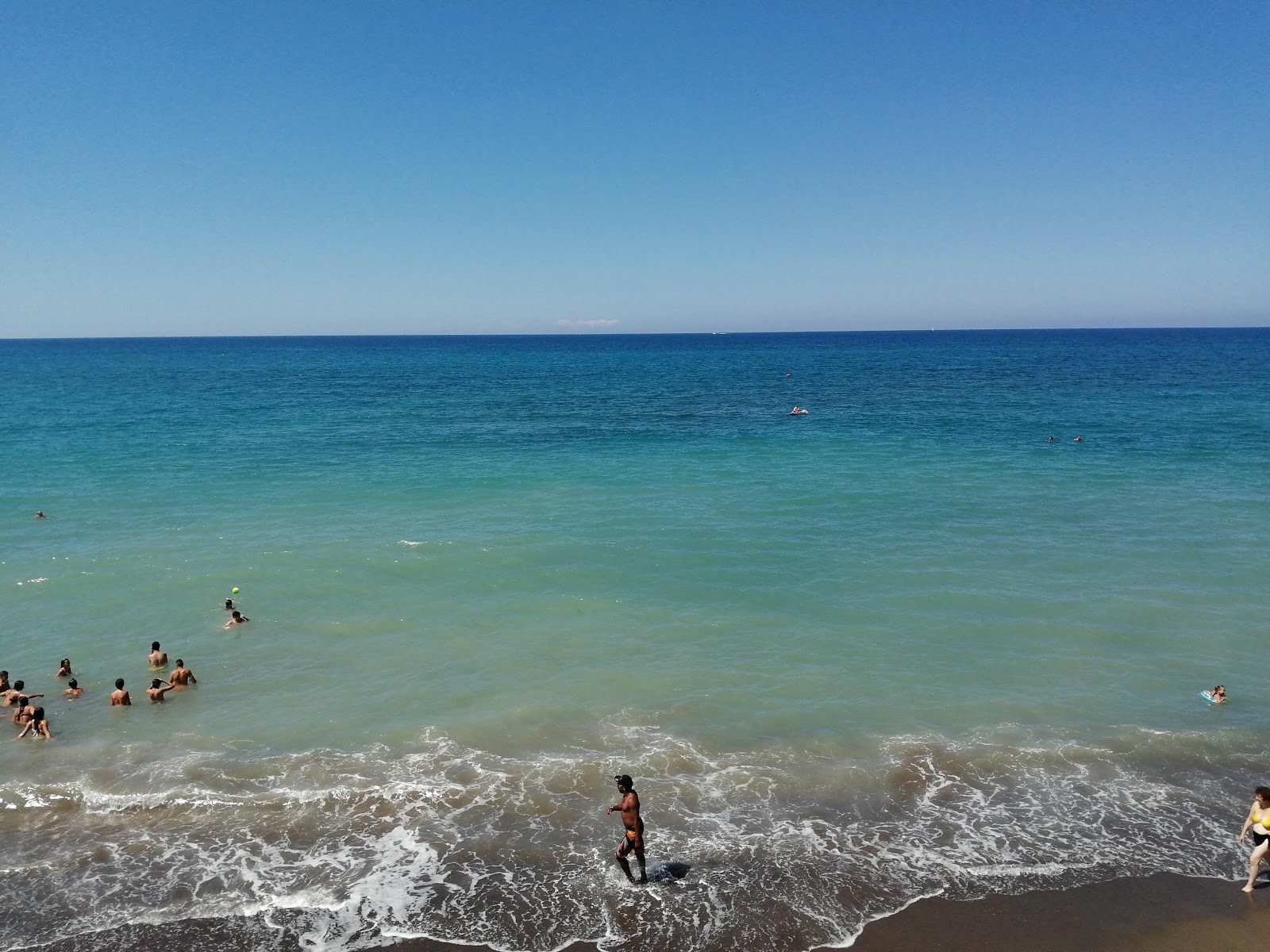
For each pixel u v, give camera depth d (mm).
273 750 14523
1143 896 11203
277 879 11453
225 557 24812
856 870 11672
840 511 30281
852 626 19844
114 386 91188
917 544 26078
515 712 15836
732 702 16250
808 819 12750
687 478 36719
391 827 12531
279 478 36594
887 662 17953
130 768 14008
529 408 68375
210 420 57500
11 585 22469
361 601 21500
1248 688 16859
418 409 66812
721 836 12336
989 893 11242
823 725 15414
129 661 18234
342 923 10688
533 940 10438
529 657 18297
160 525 28406
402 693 16656
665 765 14125
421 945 10352
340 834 12383
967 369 119625
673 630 19656
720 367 139500
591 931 10602
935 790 13477
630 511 30422
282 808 12969
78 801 13094
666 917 10812
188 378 108875
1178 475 36344
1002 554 25047
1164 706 16141
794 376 110312
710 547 25828
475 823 12641
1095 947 10328
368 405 70125
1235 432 49000
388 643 19031
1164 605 20953
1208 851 12109
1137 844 12250
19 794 13266
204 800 13078
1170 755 14477
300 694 16656
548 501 32062
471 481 36156
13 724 15500
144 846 12125
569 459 42125
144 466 39406
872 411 63625
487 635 19469
